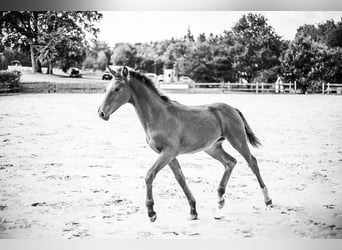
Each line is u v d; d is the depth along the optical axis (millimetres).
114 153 5902
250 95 10023
